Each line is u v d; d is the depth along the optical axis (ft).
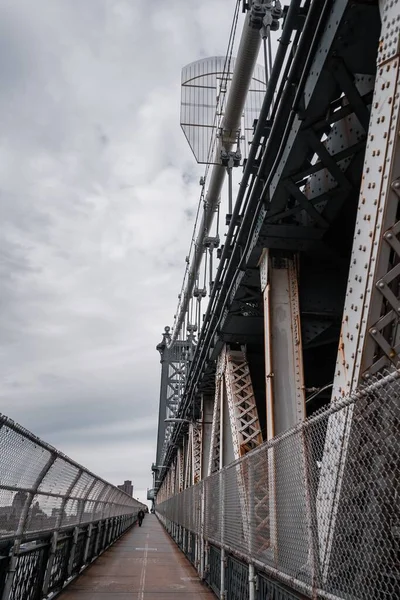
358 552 9.17
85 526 36.91
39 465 19.06
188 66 53.88
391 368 10.86
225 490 25.09
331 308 27.68
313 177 25.36
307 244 25.71
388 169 11.15
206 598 26.25
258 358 41.65
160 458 223.92
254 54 41.75
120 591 27.91
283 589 13.99
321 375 35.91
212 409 67.82
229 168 41.70
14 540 17.60
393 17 11.80
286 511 14.03
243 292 33.55
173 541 73.77
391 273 11.27
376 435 8.84
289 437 13.98
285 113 21.02
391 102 11.39
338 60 16.28
